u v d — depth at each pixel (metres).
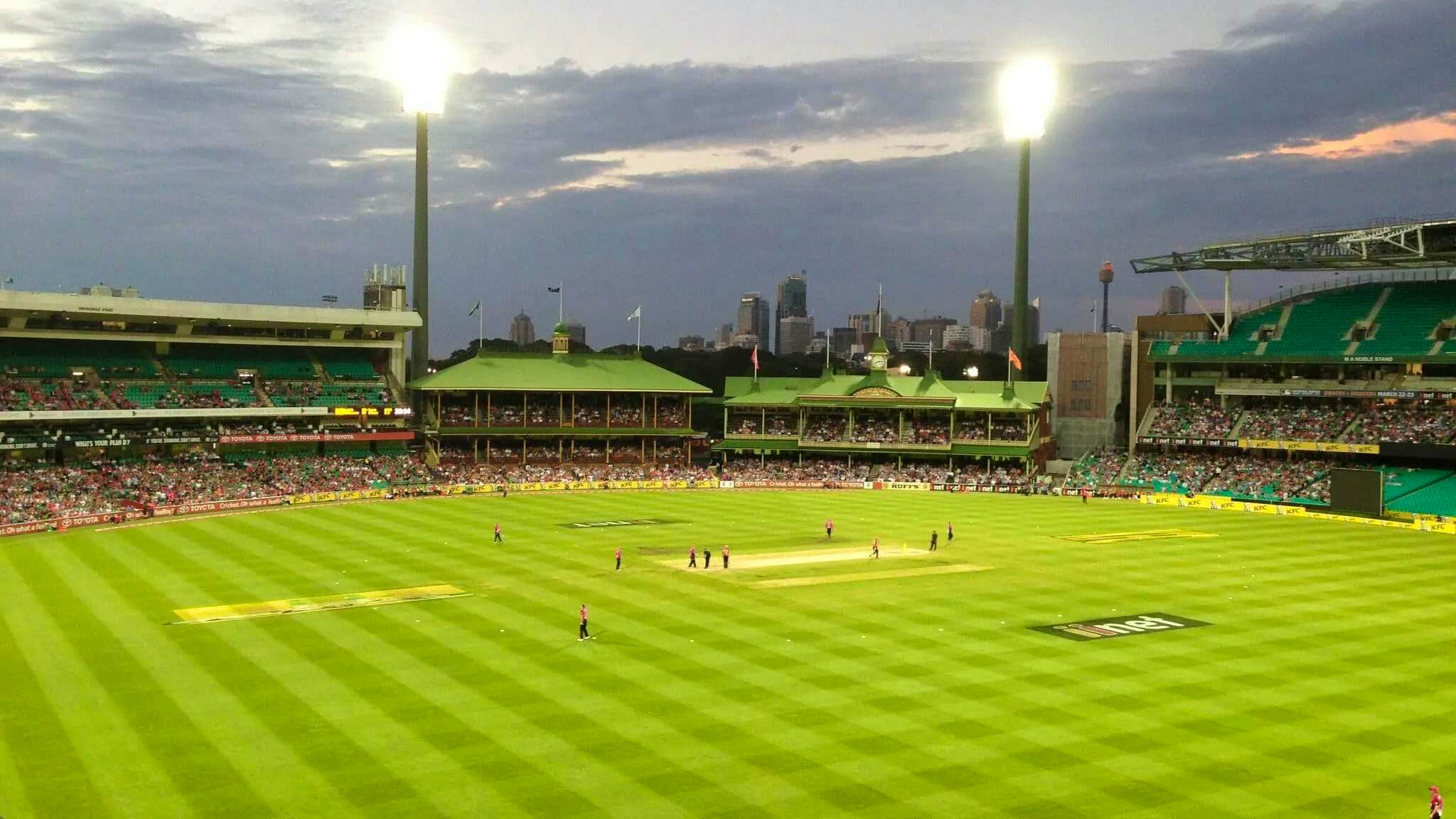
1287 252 142.88
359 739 40.72
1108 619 63.12
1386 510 112.50
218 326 137.75
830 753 39.94
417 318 149.75
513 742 40.69
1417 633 60.22
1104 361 166.62
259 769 37.75
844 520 108.81
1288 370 151.25
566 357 161.75
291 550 83.44
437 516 106.19
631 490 140.25
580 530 97.81
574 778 37.22
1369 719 44.66
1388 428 133.88
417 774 37.50
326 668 49.97
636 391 155.50
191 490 111.88
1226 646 56.88
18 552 81.38
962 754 40.00
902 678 49.84
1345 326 147.00
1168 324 157.12
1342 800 36.31
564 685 47.78
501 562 78.88
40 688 46.47
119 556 79.75
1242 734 42.72
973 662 52.84
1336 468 123.19
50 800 34.97
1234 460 143.12
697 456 180.88
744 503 123.94
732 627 59.34
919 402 154.12
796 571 77.38
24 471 108.75
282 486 119.62
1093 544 93.44
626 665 51.19
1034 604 67.00
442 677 48.88
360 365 150.25
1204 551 89.81
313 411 135.12
